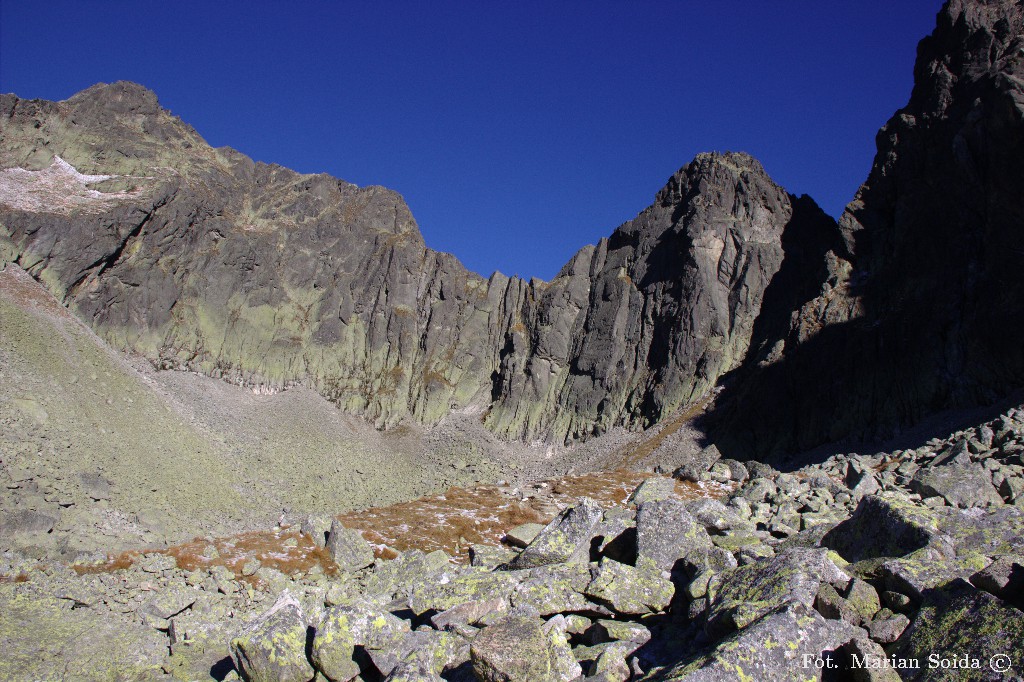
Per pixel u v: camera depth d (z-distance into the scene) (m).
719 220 183.12
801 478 45.34
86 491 100.12
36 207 193.50
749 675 10.80
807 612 11.81
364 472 166.00
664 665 12.97
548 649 13.77
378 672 15.41
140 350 192.50
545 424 190.38
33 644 26.12
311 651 16.17
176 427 144.12
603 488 56.69
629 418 171.25
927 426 86.19
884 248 120.50
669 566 17.50
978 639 10.50
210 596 29.20
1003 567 11.67
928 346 96.75
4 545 74.69
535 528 31.45
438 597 18.06
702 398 148.75
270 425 176.25
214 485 127.56
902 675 10.82
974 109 100.69
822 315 121.81
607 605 16.39
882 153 125.62
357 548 34.75
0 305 142.12
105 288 193.62
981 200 100.50
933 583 12.52
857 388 103.75
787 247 173.00
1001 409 74.38
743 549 17.08
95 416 126.44
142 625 27.67
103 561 31.53
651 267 198.12
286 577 31.75
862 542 16.42
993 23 111.25
